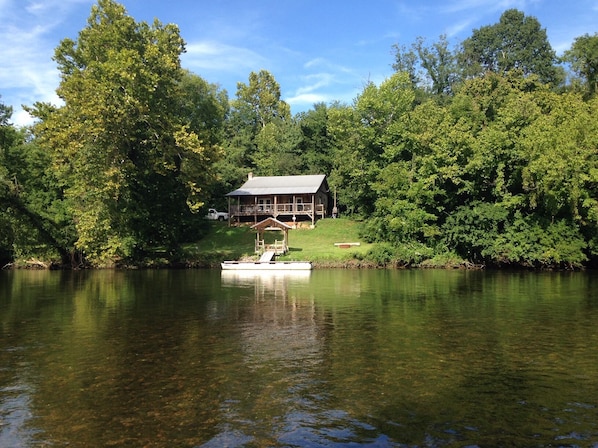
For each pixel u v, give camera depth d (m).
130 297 22.48
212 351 12.11
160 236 45.44
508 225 39.91
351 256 42.19
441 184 45.22
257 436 7.17
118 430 7.40
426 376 9.98
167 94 42.34
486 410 8.14
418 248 42.69
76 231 43.91
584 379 9.80
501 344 12.75
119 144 39.94
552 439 7.04
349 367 10.63
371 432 7.29
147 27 43.28
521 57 72.88
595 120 36.19
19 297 22.75
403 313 17.66
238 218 60.00
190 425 7.56
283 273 37.12
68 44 43.09
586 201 35.19
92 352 12.09
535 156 36.81
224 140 74.56
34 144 46.22
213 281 30.50
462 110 49.56
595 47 51.44
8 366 10.88
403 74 55.41
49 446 6.88
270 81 100.06
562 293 23.39
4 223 42.44
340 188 66.81
